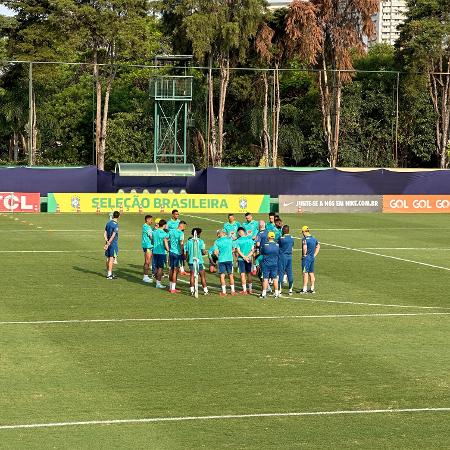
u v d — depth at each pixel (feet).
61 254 184.96
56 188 307.37
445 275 163.43
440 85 427.74
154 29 476.95
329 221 272.10
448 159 419.74
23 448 70.44
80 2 408.67
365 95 430.20
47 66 425.69
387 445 72.23
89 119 447.01
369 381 89.97
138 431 74.74
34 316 120.67
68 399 82.89
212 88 418.72
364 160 426.92
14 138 474.49
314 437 73.82
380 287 148.87
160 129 398.01
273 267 136.56
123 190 317.42
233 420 77.82
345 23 403.34
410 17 419.74
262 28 398.21
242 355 100.01
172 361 97.09
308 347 104.12
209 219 273.13
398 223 267.59
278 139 431.43
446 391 86.89
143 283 149.48
